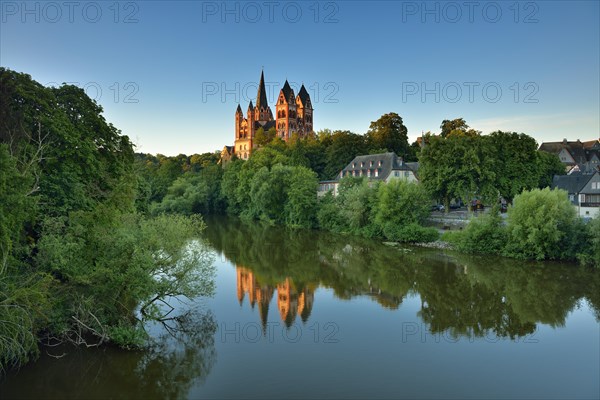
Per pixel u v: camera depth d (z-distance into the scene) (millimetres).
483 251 49344
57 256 21828
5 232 18859
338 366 22125
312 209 78812
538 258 44781
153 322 27516
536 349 24188
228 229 77875
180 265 26312
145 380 20422
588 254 42812
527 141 66688
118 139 36906
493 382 20562
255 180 89062
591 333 26453
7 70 27750
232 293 34938
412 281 38531
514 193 65312
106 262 23797
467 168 61219
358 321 28594
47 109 28656
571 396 19375
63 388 19453
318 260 48344
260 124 195250
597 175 65688
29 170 25016
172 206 103688
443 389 19922
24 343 20844
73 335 24062
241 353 23562
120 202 30531
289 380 20641
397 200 61562
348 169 92625
